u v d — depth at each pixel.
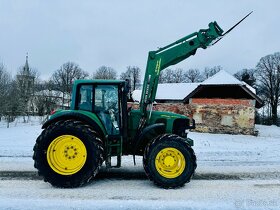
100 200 5.04
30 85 52.84
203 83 24.44
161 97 35.41
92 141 5.88
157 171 5.90
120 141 6.29
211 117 24.56
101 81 6.38
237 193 5.61
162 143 5.96
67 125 5.89
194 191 5.73
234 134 23.73
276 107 56.00
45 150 5.84
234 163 8.89
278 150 12.28
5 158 8.94
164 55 6.80
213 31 6.83
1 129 23.28
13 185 6.01
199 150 11.70
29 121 40.22
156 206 4.73
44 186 5.95
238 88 24.19
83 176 5.82
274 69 56.34
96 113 6.34
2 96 35.91
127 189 5.81
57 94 61.84
